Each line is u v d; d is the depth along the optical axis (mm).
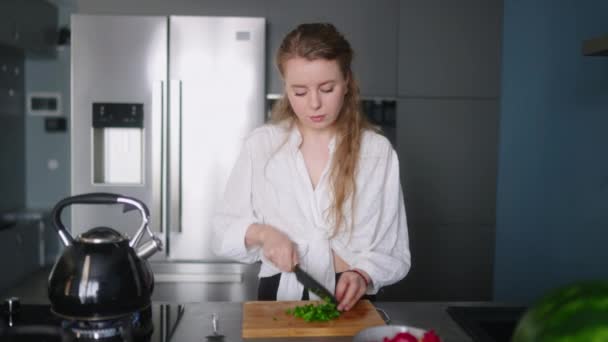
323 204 1384
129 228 2705
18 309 1229
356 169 1394
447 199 2988
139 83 2670
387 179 1442
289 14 2846
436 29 2916
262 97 2709
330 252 1383
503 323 1232
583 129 2361
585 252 2334
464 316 1235
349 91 1400
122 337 1053
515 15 2842
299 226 1387
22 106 3838
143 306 1122
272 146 1418
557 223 2543
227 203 1450
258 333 1097
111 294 1066
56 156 3916
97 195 1158
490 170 2980
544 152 2654
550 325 483
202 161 2715
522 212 2824
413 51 2920
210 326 1157
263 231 1338
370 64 2908
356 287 1240
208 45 2689
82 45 2658
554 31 2582
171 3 2809
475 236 3002
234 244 1367
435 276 3014
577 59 2412
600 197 2244
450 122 2957
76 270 1071
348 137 1396
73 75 2666
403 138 2953
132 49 2662
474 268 3010
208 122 2707
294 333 1104
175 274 2703
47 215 3758
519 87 2836
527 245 2781
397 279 1403
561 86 2527
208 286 2736
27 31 3430
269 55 2854
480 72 2939
